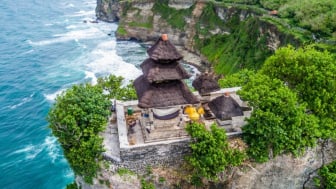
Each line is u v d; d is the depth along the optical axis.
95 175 31.53
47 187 47.12
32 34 106.62
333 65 34.28
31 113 63.19
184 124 32.22
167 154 30.98
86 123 31.81
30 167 50.47
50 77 77.56
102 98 34.34
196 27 102.31
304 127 31.70
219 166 29.66
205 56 94.81
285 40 72.44
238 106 33.34
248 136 31.77
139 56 93.19
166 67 29.55
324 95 33.22
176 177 30.81
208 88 34.41
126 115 35.41
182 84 30.31
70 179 48.19
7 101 67.06
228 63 85.19
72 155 30.95
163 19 108.56
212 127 30.84
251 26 85.75
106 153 30.98
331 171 34.03
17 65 83.25
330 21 69.94
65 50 94.44
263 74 37.28
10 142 55.66
